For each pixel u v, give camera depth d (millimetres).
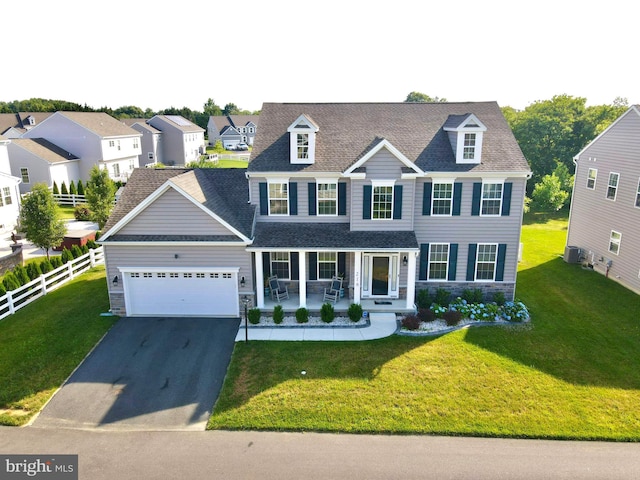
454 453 12078
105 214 34812
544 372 16094
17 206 34938
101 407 14109
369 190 20266
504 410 13875
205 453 12070
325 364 16469
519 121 68438
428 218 21000
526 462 11750
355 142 22156
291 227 21094
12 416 13531
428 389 14930
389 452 12109
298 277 21938
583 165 29453
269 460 11781
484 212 20875
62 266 24375
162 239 19453
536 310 21688
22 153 44812
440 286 21906
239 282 20109
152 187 21703
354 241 20047
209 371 16109
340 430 12984
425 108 24266
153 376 15805
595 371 16234
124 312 20359
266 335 18734
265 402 14242
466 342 18219
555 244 36000
